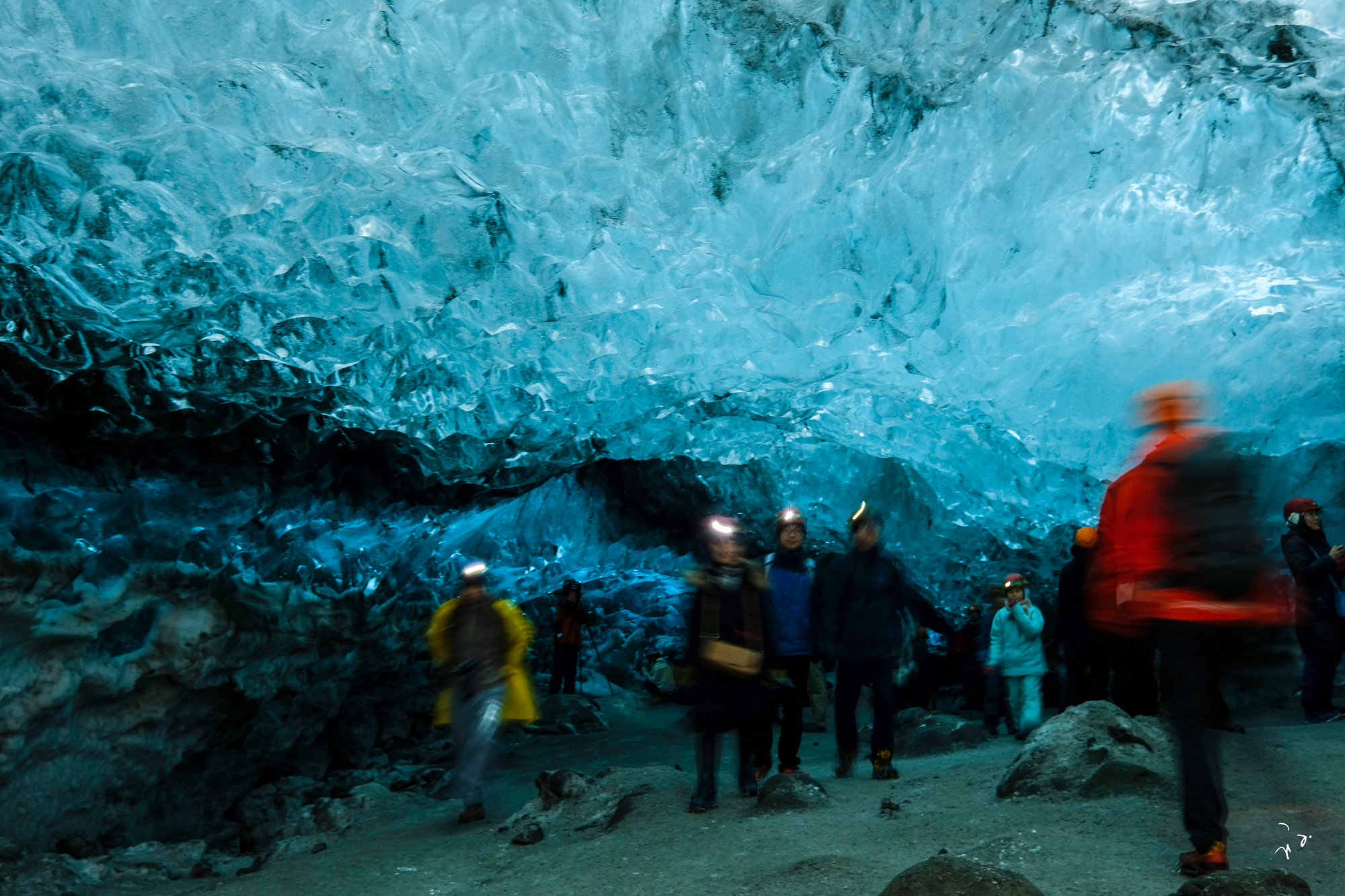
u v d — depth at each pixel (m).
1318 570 6.49
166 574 5.87
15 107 7.05
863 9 11.34
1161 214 8.89
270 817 7.09
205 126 7.52
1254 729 6.15
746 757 5.27
